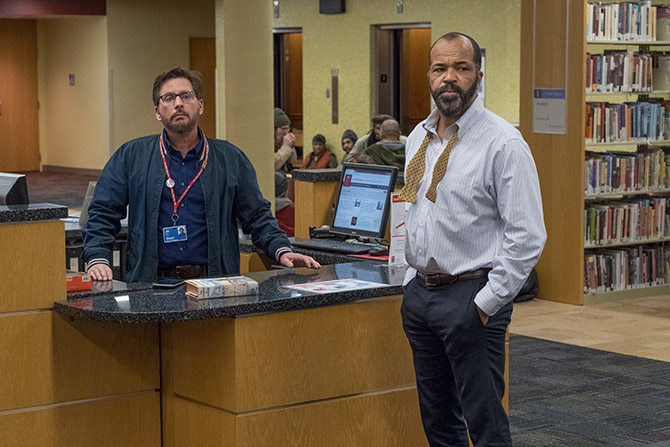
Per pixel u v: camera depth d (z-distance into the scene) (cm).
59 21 2020
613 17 868
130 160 459
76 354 398
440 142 380
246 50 821
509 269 359
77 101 2006
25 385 388
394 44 1534
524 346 713
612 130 870
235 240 480
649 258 907
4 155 2064
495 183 365
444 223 370
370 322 418
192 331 400
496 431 376
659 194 931
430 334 388
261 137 831
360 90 1541
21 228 383
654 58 909
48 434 394
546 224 879
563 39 848
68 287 401
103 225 454
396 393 429
